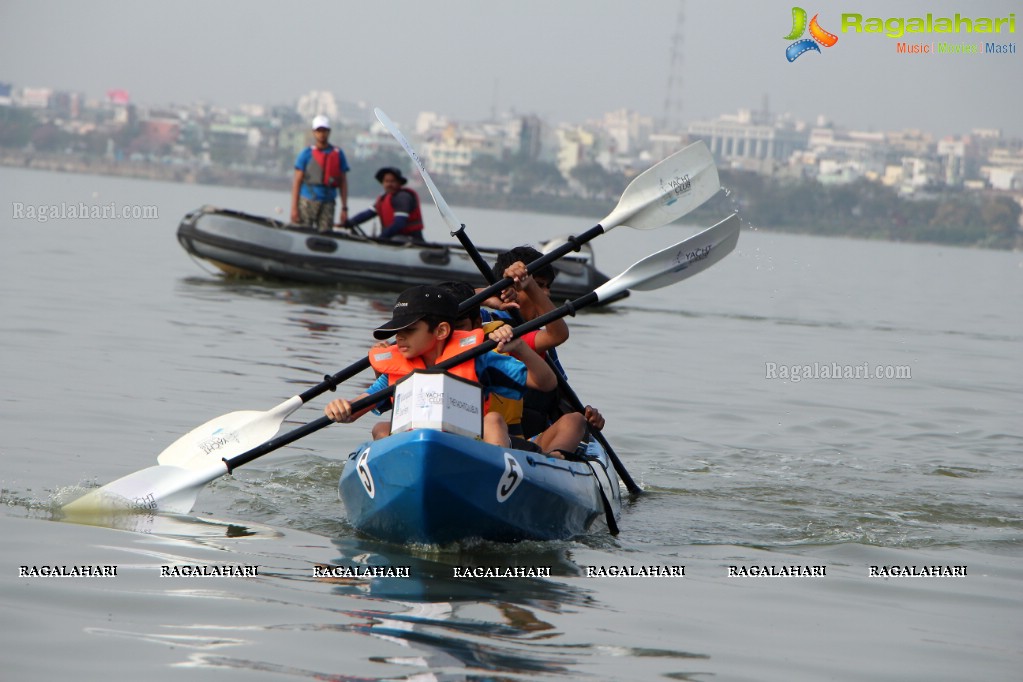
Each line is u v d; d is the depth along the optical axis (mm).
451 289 10602
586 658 6805
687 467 13016
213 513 9961
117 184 170000
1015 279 73000
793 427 15891
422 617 7379
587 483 10211
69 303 23750
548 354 11188
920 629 7680
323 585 7969
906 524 10766
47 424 12688
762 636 7406
